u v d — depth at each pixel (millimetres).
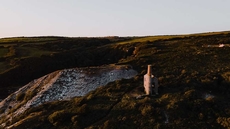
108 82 53281
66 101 47938
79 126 39031
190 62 61969
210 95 45844
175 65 60344
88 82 53875
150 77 46000
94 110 42562
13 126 41500
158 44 85875
